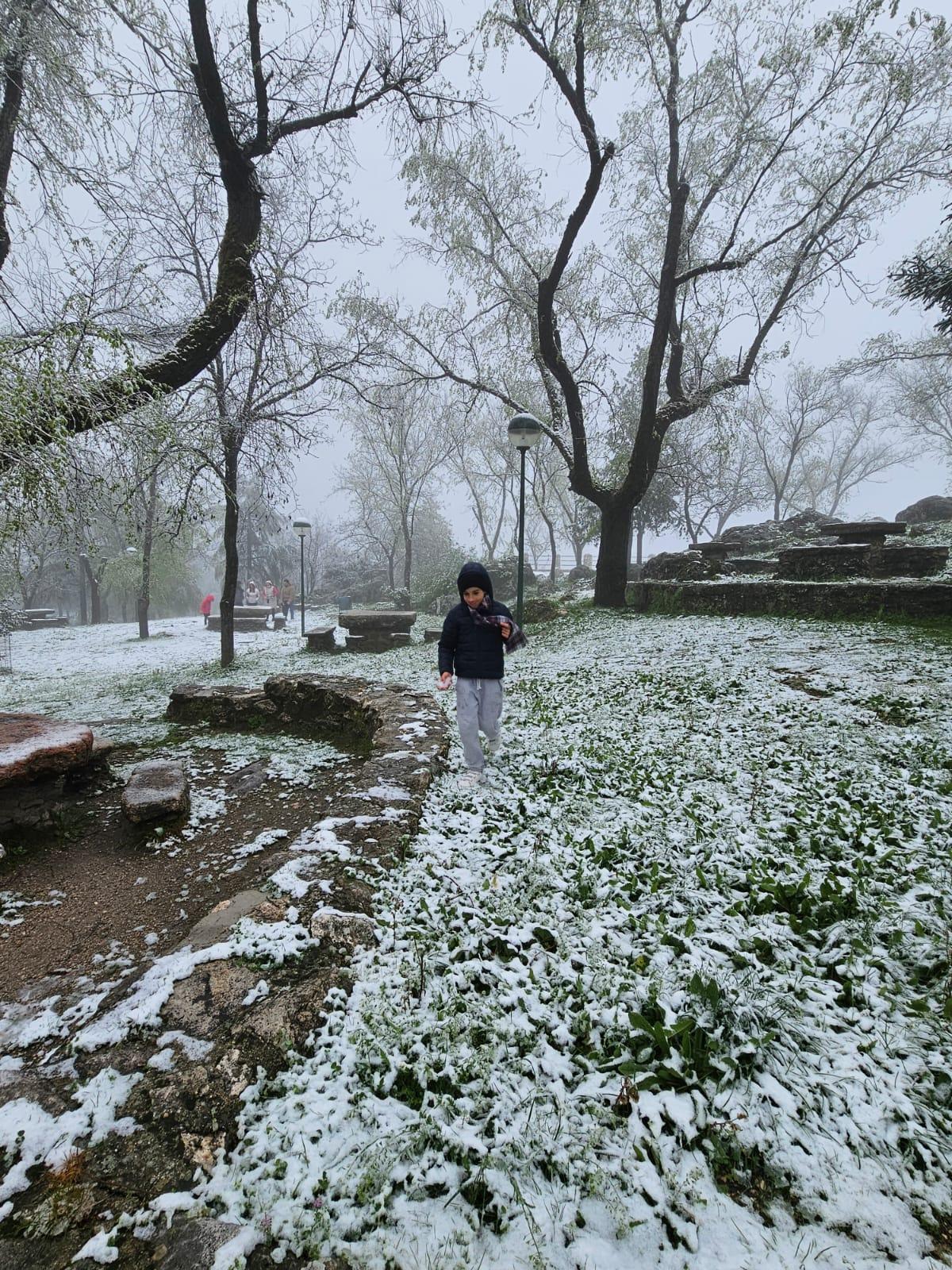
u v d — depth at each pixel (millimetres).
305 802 4395
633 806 3898
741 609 11328
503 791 4180
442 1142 1578
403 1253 1331
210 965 2223
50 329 5203
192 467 8492
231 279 8086
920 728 4988
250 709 6992
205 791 4781
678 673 7539
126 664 14945
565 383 13797
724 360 15164
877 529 11672
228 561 12312
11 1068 1932
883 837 3377
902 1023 2057
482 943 2439
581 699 6938
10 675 14023
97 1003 2236
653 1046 1913
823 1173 1556
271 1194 1448
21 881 3432
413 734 5027
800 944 2496
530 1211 1432
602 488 14594
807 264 13820
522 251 14328
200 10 7023
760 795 4027
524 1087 1772
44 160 6871
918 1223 1448
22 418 4391
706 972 2219
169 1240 1345
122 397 5566
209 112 7703
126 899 3186
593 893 2873
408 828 3402
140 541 21156
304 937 2350
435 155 12766
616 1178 1521
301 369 10711
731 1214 1451
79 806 4375
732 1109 1721
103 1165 1542
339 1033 1930
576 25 9875
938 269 10383
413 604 30359
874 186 12031
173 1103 1685
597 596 14812
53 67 6352
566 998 2164
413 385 16047
